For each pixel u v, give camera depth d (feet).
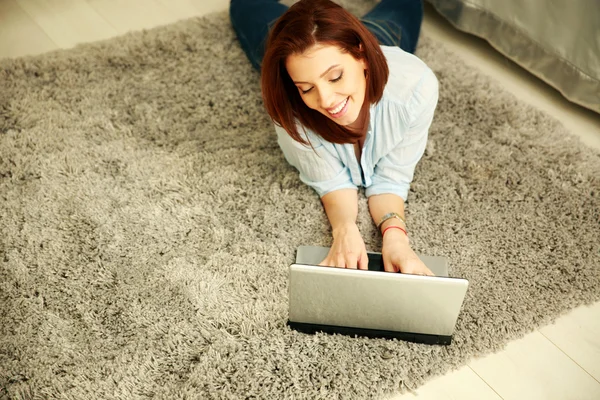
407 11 5.13
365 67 3.22
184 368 3.44
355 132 3.61
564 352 3.59
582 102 4.95
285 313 3.67
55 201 4.32
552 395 3.40
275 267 3.92
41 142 4.74
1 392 3.34
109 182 4.46
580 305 3.80
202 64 5.50
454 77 5.31
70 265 3.93
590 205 4.31
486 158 4.64
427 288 3.10
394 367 3.43
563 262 3.95
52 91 5.20
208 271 3.89
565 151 4.68
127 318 3.65
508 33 5.29
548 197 4.36
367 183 4.21
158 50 5.65
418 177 4.49
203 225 4.17
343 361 3.45
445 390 3.40
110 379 3.38
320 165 3.99
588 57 4.70
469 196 4.35
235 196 4.37
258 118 4.99
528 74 5.50
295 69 3.02
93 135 4.82
